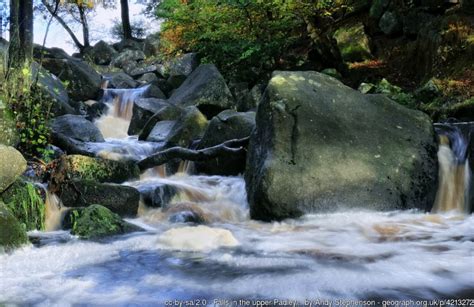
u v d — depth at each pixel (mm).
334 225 5398
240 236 5035
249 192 6195
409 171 6020
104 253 4320
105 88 14750
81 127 8984
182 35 15945
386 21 12266
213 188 6961
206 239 4590
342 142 6051
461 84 9117
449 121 8203
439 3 11164
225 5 13281
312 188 5656
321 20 12906
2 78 6160
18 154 4953
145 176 7602
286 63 12828
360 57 12234
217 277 3631
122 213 5758
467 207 6258
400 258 4113
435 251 4352
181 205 6219
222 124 8023
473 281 3496
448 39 10211
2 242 4254
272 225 5605
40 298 3240
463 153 6461
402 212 5824
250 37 12984
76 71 13406
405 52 11539
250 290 3350
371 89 10227
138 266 3932
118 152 8133
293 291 3314
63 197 5625
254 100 10953
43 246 4539
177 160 8219
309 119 6145
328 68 12094
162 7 15250
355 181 5770
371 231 5148
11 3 6387
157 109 11203
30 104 6402
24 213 5121
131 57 19438
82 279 3621
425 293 3260
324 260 4062
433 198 6227
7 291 3363
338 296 3213
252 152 6504
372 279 3549
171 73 15492
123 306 3088
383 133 6305
